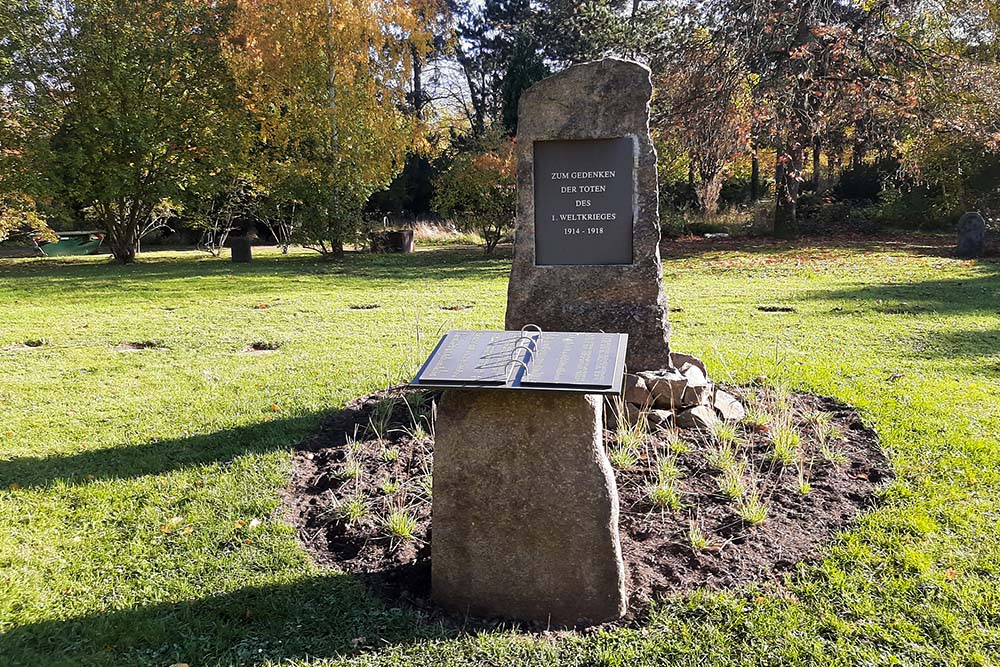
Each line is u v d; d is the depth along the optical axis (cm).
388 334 934
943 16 2228
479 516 323
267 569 362
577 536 317
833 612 317
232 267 1984
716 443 484
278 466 481
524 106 554
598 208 554
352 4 2158
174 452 514
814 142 2556
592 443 316
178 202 2323
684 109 2234
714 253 2069
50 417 602
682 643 302
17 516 420
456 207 2361
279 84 2188
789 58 2181
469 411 322
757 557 362
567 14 3528
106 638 311
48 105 2133
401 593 343
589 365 320
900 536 374
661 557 363
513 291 569
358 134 2156
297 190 2130
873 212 2881
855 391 614
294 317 1084
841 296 1180
